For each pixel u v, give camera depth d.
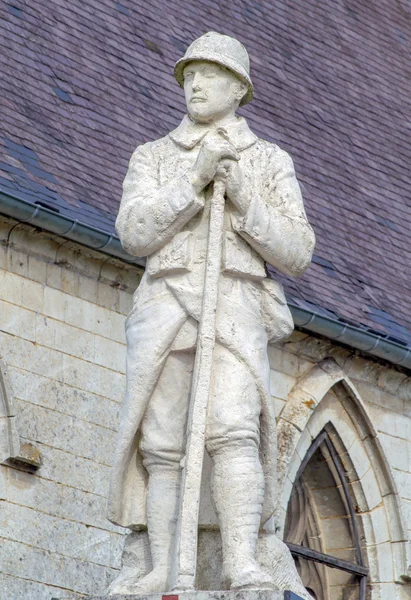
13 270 20.78
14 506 20.20
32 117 22.19
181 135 13.40
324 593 23.67
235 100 13.38
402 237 26.27
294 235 13.16
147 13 25.52
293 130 26.08
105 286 21.44
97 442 21.00
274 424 12.99
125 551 13.17
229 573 12.55
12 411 20.41
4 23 23.12
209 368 12.73
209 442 12.77
